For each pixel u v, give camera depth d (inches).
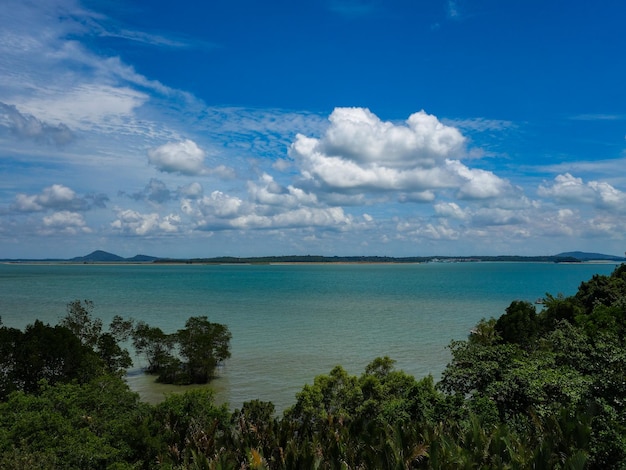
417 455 861.2
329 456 921.5
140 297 6314.0
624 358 1017.5
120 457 962.1
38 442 901.8
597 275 2834.6
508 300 5954.7
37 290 7509.8
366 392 1451.8
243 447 1002.7
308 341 3137.3
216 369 2433.6
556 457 804.6
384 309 4975.4
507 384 1145.4
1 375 1635.1
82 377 1747.0
